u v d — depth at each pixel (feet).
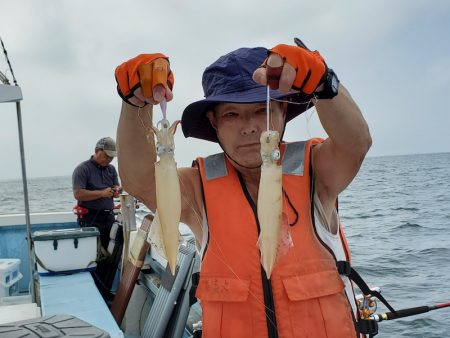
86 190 21.83
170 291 13.70
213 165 7.22
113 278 20.57
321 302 6.20
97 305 13.20
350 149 6.12
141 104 5.72
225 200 6.83
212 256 6.66
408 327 19.77
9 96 14.44
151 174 6.60
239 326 6.27
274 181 5.83
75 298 13.92
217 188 6.95
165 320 13.47
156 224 6.19
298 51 5.27
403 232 45.88
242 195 6.82
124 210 18.95
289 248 6.22
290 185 6.68
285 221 6.28
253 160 6.49
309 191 6.66
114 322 11.80
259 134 6.43
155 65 5.40
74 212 22.66
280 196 5.86
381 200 82.64
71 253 16.69
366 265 31.83
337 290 6.33
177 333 13.25
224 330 6.32
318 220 6.63
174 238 5.94
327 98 5.55
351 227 50.88
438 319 20.45
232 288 6.38
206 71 6.95
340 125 5.85
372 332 6.65
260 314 6.23
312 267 6.33
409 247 37.55
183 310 13.26
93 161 22.61
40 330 8.61
